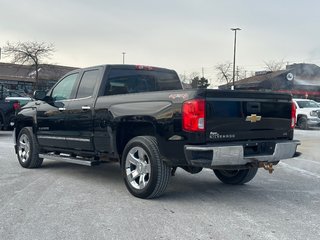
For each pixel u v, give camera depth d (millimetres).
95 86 7176
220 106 5605
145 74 7738
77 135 7328
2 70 51031
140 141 6043
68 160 7594
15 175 7973
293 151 6289
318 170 8914
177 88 8219
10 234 4590
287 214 5441
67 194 6418
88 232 4660
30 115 8602
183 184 7316
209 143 5531
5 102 15633
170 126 5656
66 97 7793
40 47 47594
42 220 5078
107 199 6121
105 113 6688
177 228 4820
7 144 13094
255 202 6059
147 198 6098
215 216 5312
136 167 6191
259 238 4512
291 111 6441
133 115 6172
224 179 7355
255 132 5980
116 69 7316
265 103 6082
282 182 7574
